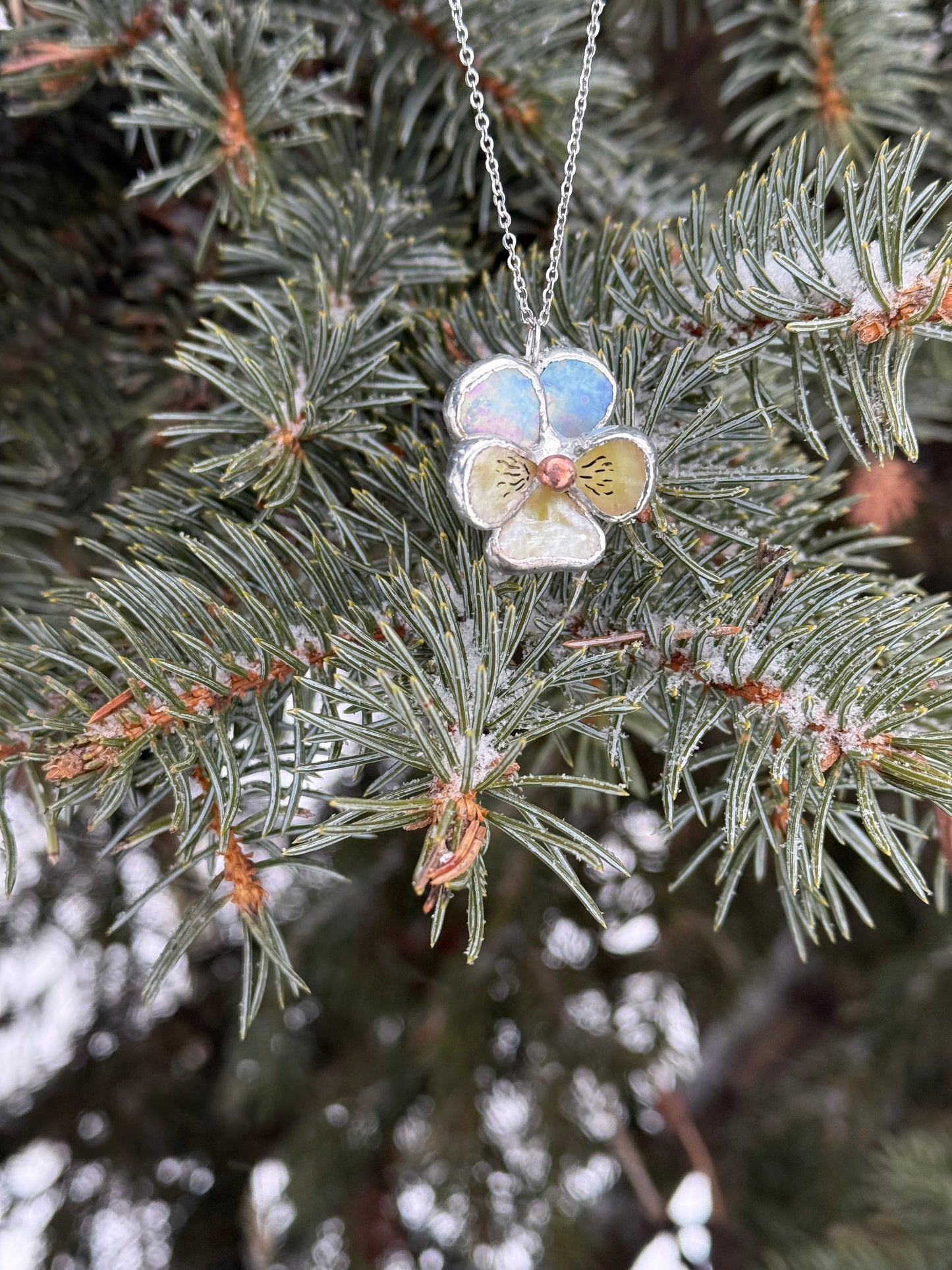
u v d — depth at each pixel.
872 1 0.22
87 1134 0.41
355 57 0.22
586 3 0.23
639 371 0.18
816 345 0.16
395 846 0.35
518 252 0.22
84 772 0.16
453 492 0.15
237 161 0.20
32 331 0.25
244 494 0.19
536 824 0.14
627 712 0.15
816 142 0.23
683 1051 0.36
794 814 0.15
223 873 0.16
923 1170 0.34
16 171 0.25
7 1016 0.41
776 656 0.15
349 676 0.16
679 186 0.25
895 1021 0.40
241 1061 0.39
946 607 0.17
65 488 0.25
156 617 0.16
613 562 0.17
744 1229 0.41
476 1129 0.34
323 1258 0.38
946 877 0.34
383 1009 0.38
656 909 0.34
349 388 0.18
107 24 0.21
